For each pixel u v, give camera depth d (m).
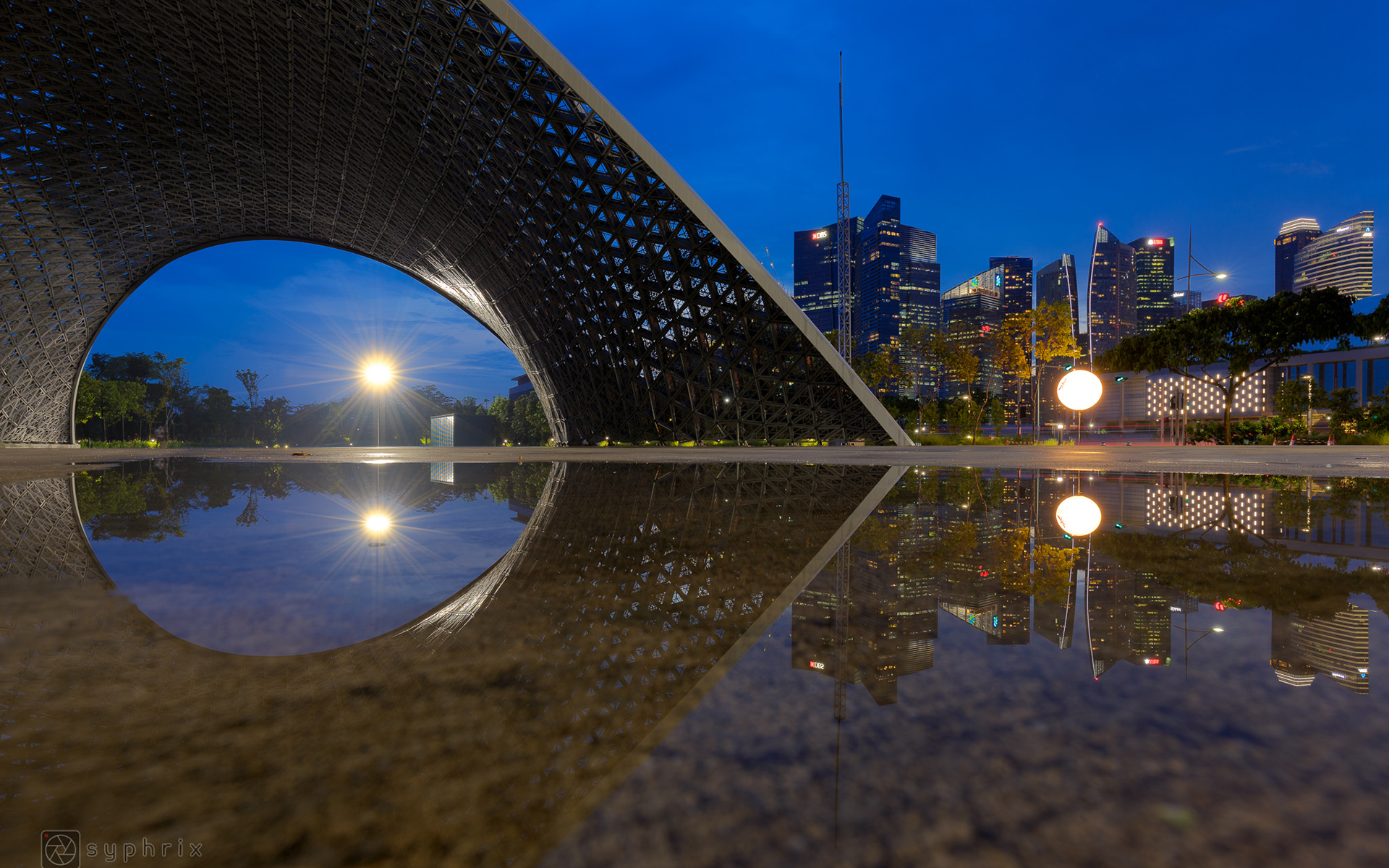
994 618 1.19
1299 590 1.37
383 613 1.27
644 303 29.08
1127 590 1.39
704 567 1.74
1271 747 0.61
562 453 18.95
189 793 0.56
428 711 0.77
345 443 108.06
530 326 40.19
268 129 32.53
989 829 0.47
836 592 1.42
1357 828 0.45
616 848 0.46
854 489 4.61
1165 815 0.48
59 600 1.38
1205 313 35.78
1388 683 0.80
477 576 1.65
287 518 3.12
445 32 20.61
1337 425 39.19
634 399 34.69
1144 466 8.16
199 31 25.08
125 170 36.12
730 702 0.79
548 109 22.09
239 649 1.04
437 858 0.45
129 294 49.03
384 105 26.81
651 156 21.00
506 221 31.27
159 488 5.27
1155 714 0.71
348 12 21.45
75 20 24.97
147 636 1.11
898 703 0.77
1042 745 0.64
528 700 0.81
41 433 51.00
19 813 0.52
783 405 29.48
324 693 0.83
